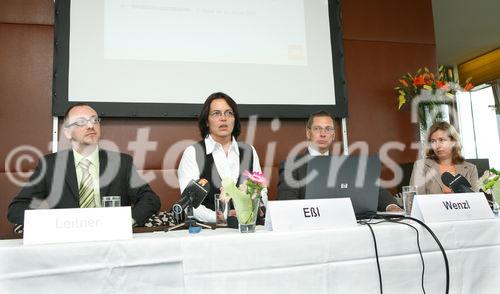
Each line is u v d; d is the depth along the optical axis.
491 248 1.29
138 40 2.78
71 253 0.97
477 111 6.45
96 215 1.07
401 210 1.77
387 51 3.40
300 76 3.06
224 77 2.90
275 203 1.19
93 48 2.70
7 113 2.60
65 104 2.62
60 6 2.68
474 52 6.15
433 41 3.54
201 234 1.17
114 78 2.71
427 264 1.21
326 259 1.11
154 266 1.01
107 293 0.98
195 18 2.90
